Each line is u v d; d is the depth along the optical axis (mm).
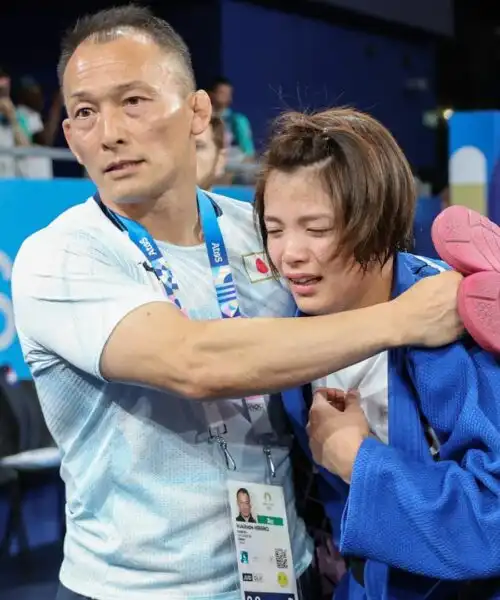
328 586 1356
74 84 1177
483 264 1059
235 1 8969
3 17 9562
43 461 3168
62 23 9398
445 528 1032
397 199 1096
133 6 1227
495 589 1077
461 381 1075
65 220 1218
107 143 1163
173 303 1128
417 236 1459
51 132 6523
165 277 1229
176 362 1056
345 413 1177
